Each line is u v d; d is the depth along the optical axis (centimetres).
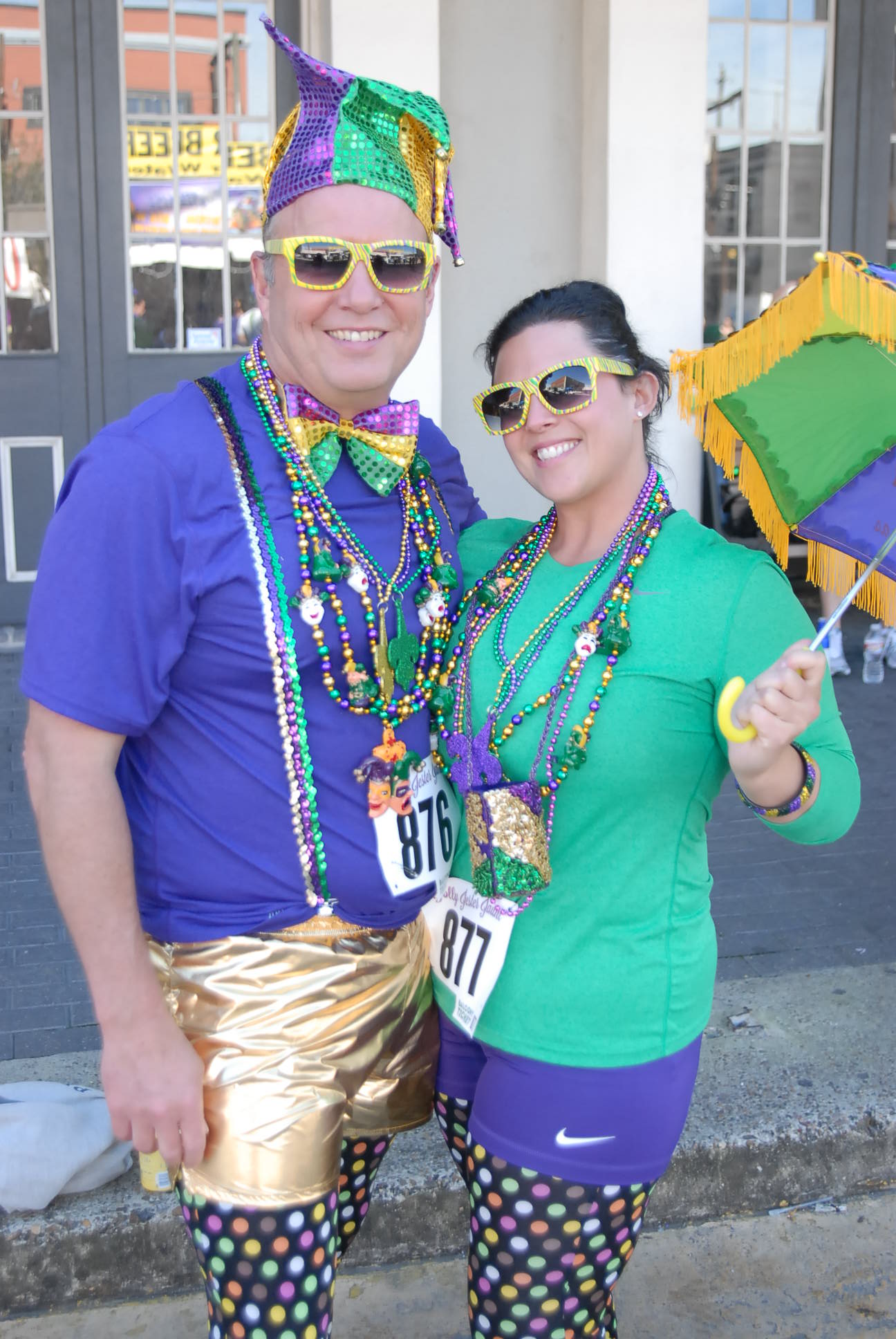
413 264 151
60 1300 229
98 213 624
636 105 592
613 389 161
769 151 694
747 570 156
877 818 439
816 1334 224
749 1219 256
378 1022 162
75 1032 291
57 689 138
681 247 609
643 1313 229
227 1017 153
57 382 637
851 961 332
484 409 169
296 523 151
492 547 184
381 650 157
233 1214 146
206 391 155
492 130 616
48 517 650
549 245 634
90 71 609
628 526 163
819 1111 260
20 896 367
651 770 153
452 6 598
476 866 157
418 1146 251
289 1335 148
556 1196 153
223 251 639
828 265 133
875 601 177
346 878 156
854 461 174
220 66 618
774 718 133
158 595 141
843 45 685
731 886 384
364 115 147
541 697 157
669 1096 157
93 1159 231
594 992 154
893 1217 256
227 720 151
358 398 155
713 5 671
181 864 154
